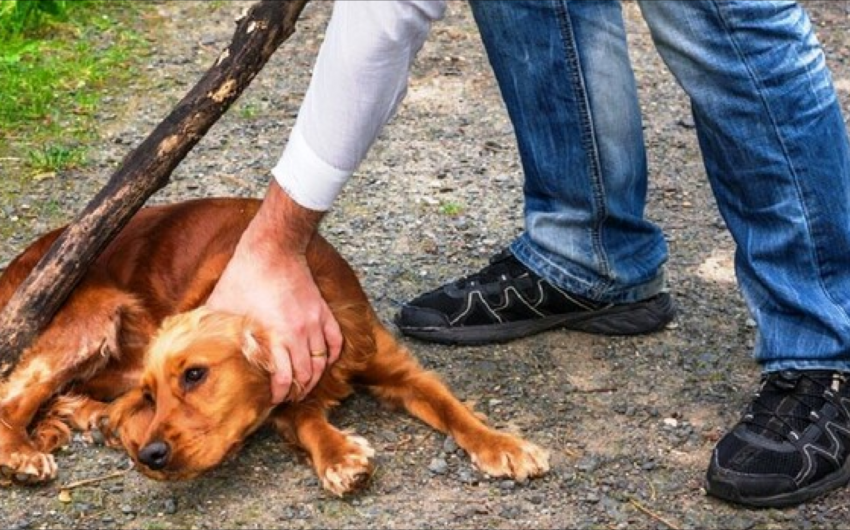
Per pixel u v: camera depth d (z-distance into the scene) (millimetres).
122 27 3201
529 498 1868
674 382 2070
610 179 2027
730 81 1797
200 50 3113
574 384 2066
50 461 1908
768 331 1888
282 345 1852
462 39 3186
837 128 1828
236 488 1888
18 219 2486
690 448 1948
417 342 2154
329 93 1749
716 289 2285
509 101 2035
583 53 1962
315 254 1976
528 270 2123
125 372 2049
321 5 3387
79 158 2660
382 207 2525
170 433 1819
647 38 3217
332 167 1782
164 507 1861
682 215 2521
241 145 2748
